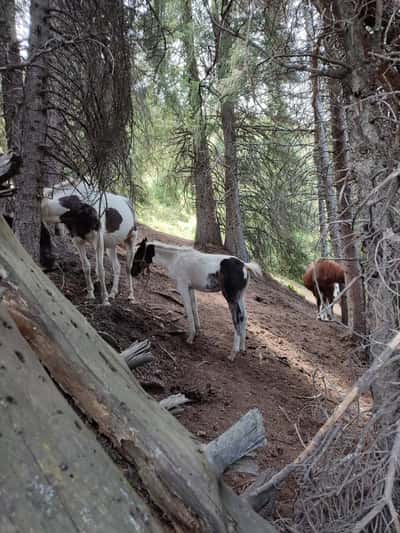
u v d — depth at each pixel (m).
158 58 6.98
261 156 12.29
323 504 2.71
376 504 2.34
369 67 3.82
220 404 5.23
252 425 2.47
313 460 2.73
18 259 2.36
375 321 3.23
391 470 2.40
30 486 1.43
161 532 1.73
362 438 2.69
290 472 2.80
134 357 3.56
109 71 4.47
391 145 3.73
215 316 8.44
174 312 7.67
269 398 5.77
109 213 6.64
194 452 2.26
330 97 5.55
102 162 4.57
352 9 3.86
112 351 2.72
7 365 1.70
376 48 3.73
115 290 7.12
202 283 6.68
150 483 1.88
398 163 3.22
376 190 3.01
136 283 8.55
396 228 3.17
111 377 2.27
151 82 8.23
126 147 4.85
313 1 4.28
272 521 2.89
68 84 4.95
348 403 2.72
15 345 1.83
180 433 2.41
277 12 4.44
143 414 2.19
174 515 1.84
